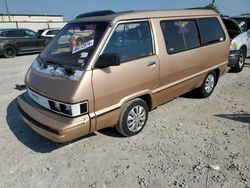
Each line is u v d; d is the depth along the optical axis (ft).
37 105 12.40
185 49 15.29
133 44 12.41
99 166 11.16
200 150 12.14
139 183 10.03
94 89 10.79
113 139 13.32
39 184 10.18
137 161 11.43
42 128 11.28
